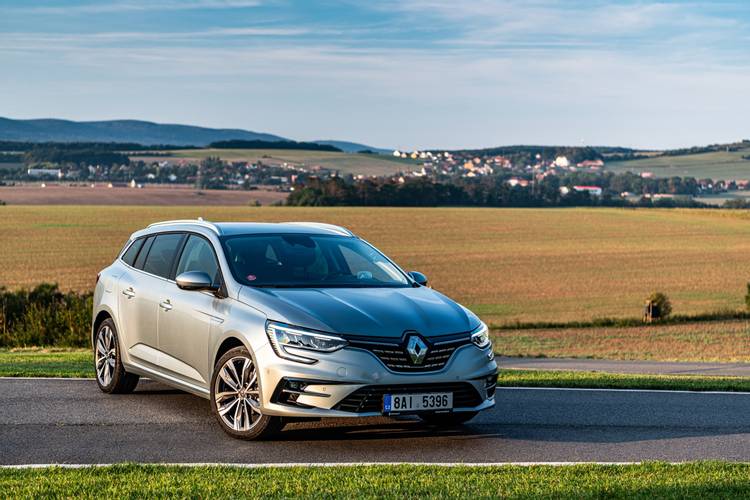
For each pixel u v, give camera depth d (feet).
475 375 25.26
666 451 25.48
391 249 325.21
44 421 28.35
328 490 19.86
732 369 81.82
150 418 28.94
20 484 20.21
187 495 19.38
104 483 20.38
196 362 27.96
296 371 24.34
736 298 222.89
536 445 26.00
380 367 24.21
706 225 457.68
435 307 26.43
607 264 293.64
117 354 32.58
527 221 461.78
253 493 19.53
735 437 27.61
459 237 374.84
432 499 19.15
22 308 85.76
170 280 30.35
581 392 36.45
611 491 19.90
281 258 28.66
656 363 94.89
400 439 26.40
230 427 26.14
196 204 608.19
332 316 24.88
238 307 26.45
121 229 369.71
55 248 298.76
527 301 214.07
